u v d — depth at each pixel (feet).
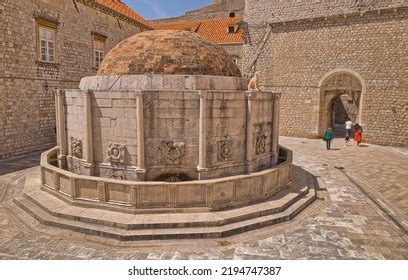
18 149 59.47
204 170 29.71
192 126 29.91
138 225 25.35
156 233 24.68
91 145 31.86
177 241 24.49
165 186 27.43
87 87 35.12
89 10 77.05
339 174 46.75
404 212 31.42
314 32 81.51
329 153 64.34
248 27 91.97
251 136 32.96
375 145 75.00
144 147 29.68
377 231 26.94
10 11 55.77
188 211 27.78
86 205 28.86
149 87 31.32
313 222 28.84
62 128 36.14
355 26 75.72
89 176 29.78
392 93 72.95
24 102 60.13
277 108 37.50
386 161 56.24
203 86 31.94
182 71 33.40
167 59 33.60
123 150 30.60
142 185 27.32
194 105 29.60
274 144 38.09
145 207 27.66
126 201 27.86
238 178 29.58
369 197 36.19
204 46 36.27
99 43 81.76
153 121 29.58
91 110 31.55
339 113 119.75
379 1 71.82
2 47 54.80
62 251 23.02
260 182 31.19
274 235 26.02
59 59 67.82
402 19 69.77
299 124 86.99
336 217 30.07
